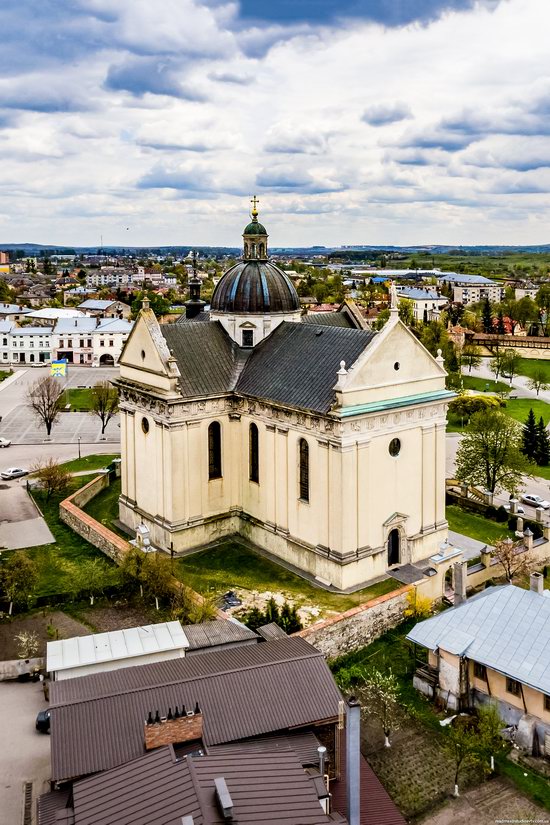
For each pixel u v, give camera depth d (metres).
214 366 75.75
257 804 32.09
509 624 52.62
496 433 93.69
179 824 30.23
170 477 72.12
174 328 76.25
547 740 47.62
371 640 61.06
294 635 55.22
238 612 61.53
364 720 51.50
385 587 65.88
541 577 58.00
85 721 39.62
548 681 47.31
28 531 84.38
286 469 69.88
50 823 34.91
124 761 37.88
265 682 43.06
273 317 78.56
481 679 51.72
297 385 69.00
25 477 108.75
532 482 110.69
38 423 146.88
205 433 74.06
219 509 76.38
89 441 132.25
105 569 72.50
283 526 71.38
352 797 37.25
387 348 66.12
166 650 50.84
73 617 63.28
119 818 31.78
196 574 69.06
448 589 69.06
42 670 55.88
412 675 56.38
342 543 64.56
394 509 68.69
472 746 45.09
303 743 40.44
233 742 39.62
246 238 80.50
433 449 71.50
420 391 69.69
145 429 75.88
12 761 46.50
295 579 67.81
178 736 38.62
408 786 45.34
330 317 92.00
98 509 88.44
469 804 43.88
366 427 64.62
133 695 41.19
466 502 91.44
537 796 44.44
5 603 64.69
